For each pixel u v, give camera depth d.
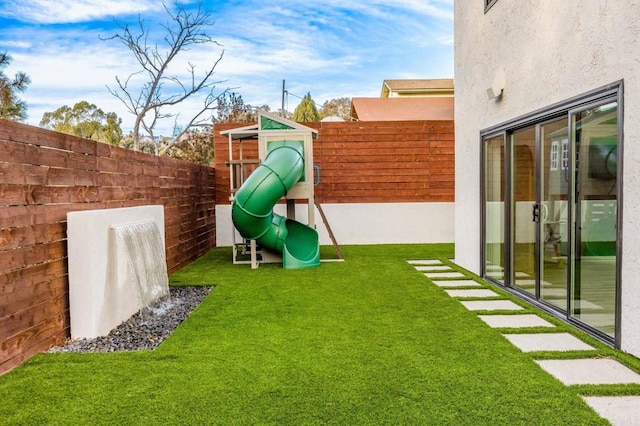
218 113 19.64
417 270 7.51
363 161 11.14
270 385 3.06
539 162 5.12
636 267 3.47
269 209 7.66
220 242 11.22
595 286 4.11
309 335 4.14
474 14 6.96
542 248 5.17
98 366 3.43
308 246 8.45
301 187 8.72
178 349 3.81
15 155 3.40
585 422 2.53
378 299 5.49
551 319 4.61
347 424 2.54
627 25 3.51
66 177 4.18
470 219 7.34
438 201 11.25
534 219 5.30
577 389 2.96
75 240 4.15
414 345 3.84
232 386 3.05
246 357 3.60
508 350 3.70
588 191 4.18
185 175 8.36
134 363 3.49
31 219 3.60
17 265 3.42
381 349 3.75
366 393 2.92
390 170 11.17
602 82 3.84
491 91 6.09
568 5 4.33
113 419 2.62
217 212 11.17
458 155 7.90
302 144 8.68
